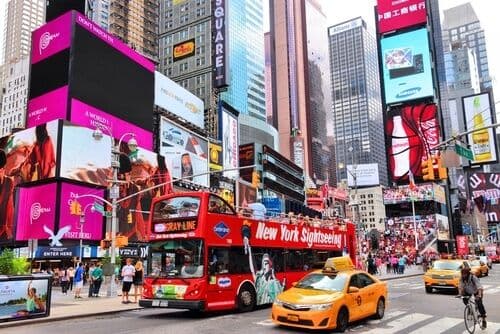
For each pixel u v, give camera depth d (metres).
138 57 78.62
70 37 65.81
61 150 58.16
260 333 13.09
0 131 165.00
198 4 149.25
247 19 189.00
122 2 140.88
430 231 105.88
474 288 13.12
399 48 118.75
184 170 83.50
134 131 75.00
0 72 192.62
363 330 13.61
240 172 126.12
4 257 21.09
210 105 132.88
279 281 21.08
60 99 64.44
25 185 60.19
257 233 20.09
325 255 25.31
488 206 135.00
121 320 16.66
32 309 16.31
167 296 17.25
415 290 28.27
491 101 61.91
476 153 41.09
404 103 116.94
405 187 111.94
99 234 60.22
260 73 193.38
